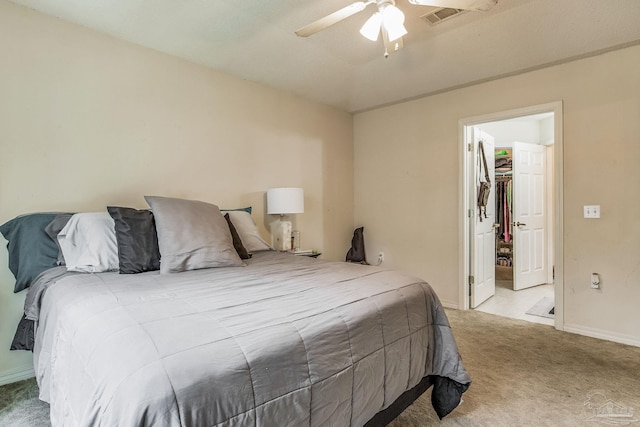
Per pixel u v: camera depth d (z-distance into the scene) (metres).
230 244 2.28
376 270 2.04
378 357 1.41
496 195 5.59
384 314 1.49
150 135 2.66
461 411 1.77
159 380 0.81
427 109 3.79
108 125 2.45
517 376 2.13
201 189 2.97
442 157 3.67
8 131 2.06
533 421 1.68
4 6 2.05
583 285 2.82
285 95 3.68
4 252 2.05
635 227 2.60
